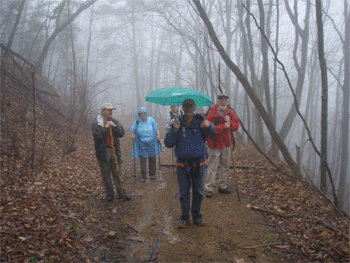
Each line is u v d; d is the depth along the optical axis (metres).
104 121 4.57
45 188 4.74
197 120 3.75
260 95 11.90
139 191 5.43
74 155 7.66
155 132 6.04
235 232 3.77
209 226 3.95
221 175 5.10
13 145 5.70
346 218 4.17
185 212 3.86
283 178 5.64
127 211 4.52
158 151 6.18
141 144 5.92
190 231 3.84
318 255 3.10
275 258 3.18
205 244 3.52
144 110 5.88
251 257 3.22
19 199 4.04
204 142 3.78
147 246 3.50
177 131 3.68
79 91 9.82
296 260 3.11
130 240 3.64
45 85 13.45
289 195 4.74
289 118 11.24
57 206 4.18
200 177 3.78
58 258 2.97
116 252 3.36
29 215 3.67
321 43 5.08
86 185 5.46
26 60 10.49
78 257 3.10
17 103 7.90
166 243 3.56
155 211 4.51
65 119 10.34
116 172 4.79
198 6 6.12
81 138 9.51
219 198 4.93
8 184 4.51
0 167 5.05
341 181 14.99
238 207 4.54
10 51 10.24
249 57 10.03
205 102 4.57
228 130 4.71
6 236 3.06
